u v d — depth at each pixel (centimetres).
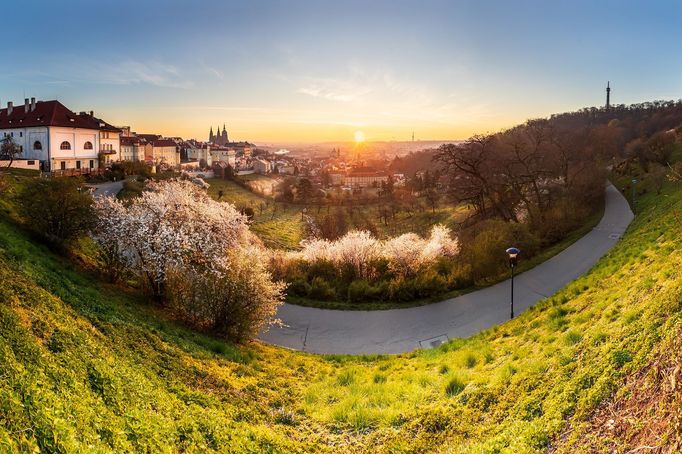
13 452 421
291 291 2458
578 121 12462
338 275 2627
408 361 1485
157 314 1569
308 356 1644
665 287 966
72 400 600
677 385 549
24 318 834
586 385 754
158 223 1794
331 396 1155
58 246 1800
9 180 2470
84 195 1925
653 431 528
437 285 2389
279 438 841
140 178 6462
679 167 4044
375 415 994
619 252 2008
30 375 597
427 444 833
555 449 647
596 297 1371
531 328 1403
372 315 2161
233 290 1603
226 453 706
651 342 730
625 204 4594
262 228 6378
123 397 712
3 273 1053
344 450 863
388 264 2594
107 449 521
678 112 9894
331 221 5566
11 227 1738
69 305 1117
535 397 830
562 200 4372
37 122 5812
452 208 7069
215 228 2008
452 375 1119
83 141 6206
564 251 3031
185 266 1678
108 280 1791
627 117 11500
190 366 1110
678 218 1847
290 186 11406
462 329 1933
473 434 823
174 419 744
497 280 2544
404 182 13062
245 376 1225
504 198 4188
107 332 1078
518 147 4056
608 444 573
